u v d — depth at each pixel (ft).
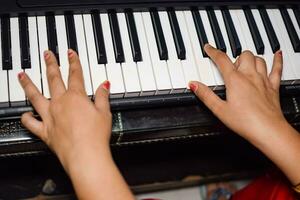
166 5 2.97
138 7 2.93
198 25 2.99
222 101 2.72
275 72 2.89
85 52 2.81
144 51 2.87
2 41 2.74
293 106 2.97
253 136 2.66
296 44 3.06
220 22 3.06
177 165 3.86
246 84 2.72
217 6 3.05
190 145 3.80
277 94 2.83
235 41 2.99
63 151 2.47
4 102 2.64
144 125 2.79
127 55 2.84
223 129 2.93
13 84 2.67
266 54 3.03
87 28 2.87
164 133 2.85
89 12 2.90
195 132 2.91
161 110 2.83
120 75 2.78
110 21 2.90
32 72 2.71
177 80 2.82
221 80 2.87
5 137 2.66
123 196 2.40
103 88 2.66
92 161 2.41
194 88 2.78
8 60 2.69
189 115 2.84
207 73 2.87
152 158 3.79
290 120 3.00
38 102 2.59
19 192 3.58
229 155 3.94
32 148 2.77
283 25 3.13
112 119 2.76
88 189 2.39
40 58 2.75
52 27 2.82
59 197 3.64
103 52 2.80
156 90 2.79
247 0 3.10
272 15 3.15
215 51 2.86
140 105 2.78
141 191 4.09
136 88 2.77
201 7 3.03
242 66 2.83
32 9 2.81
